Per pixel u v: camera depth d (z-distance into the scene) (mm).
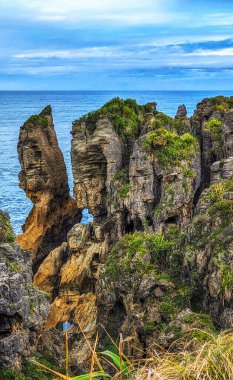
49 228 53312
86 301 39219
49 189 53000
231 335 9031
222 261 21484
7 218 24312
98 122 45625
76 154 46031
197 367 7910
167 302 24094
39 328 22531
